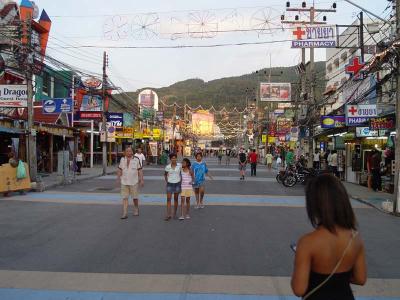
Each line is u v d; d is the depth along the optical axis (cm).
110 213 1363
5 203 1582
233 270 745
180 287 656
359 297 623
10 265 773
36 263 785
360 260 304
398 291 649
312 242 293
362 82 2423
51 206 1514
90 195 1842
